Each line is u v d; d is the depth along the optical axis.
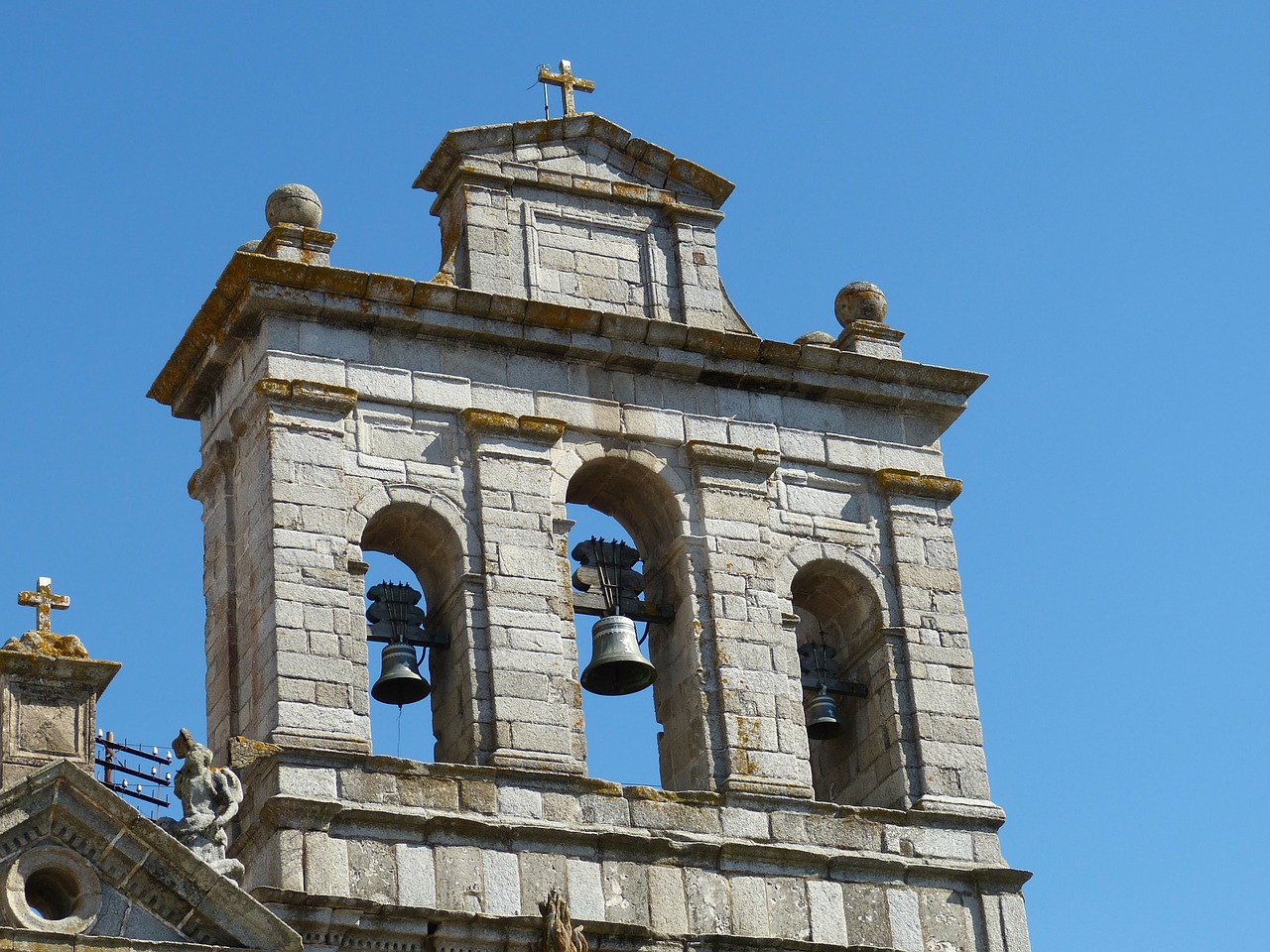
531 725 62.25
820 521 67.19
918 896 63.75
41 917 51.91
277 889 58.50
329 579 62.28
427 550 64.50
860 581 67.00
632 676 64.94
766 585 65.75
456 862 60.38
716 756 63.75
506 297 65.75
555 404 65.75
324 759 60.41
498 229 67.50
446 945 59.47
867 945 62.72
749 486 66.62
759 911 62.28
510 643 62.91
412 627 63.88
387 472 63.78
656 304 68.19
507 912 60.25
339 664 61.56
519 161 68.38
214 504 65.44
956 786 65.44
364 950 59.00
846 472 68.06
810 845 63.31
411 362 65.00
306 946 58.50
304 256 65.31
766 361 67.88
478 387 65.25
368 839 59.94
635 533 67.12
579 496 66.69
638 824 62.16
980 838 64.94
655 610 65.56
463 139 67.88
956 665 66.69
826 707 66.50
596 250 68.38
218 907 52.75
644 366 66.88
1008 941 64.00
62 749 54.06
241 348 65.25
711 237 69.50
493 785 61.38
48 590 55.66
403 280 65.06
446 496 64.00
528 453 64.88
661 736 65.25
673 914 61.53
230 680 63.12
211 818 55.03
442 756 63.00
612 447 65.94
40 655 54.50
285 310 64.38
